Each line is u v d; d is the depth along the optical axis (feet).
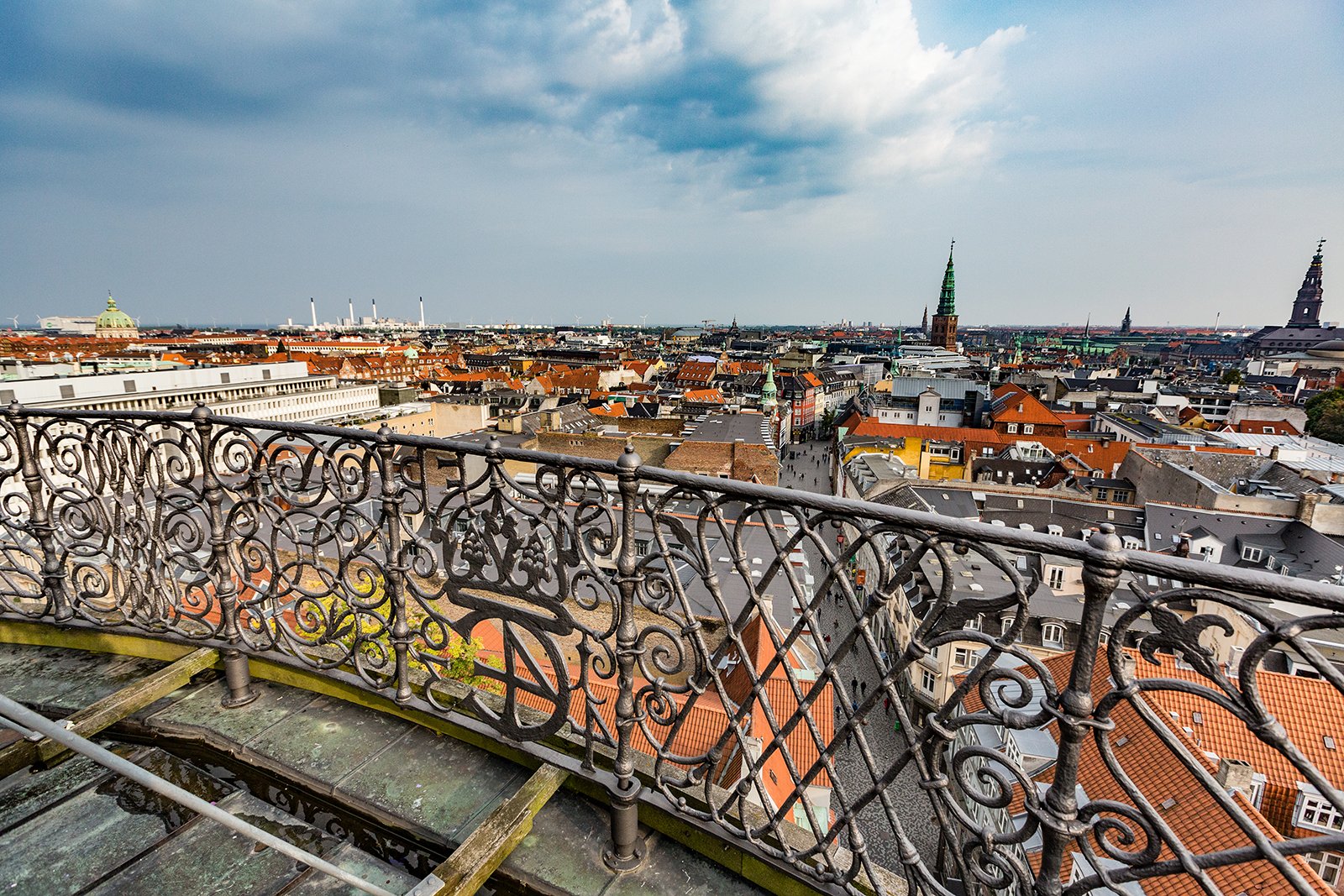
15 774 11.78
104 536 14.49
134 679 14.05
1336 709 45.91
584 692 10.43
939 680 72.54
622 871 10.32
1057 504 118.73
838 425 298.56
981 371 415.44
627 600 9.54
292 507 12.51
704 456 143.95
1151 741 43.24
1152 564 5.86
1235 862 5.65
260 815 11.05
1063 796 6.58
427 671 12.17
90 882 9.87
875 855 57.57
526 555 10.40
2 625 15.30
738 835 9.86
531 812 10.25
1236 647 57.57
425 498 11.34
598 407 271.49
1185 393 335.26
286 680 14.19
